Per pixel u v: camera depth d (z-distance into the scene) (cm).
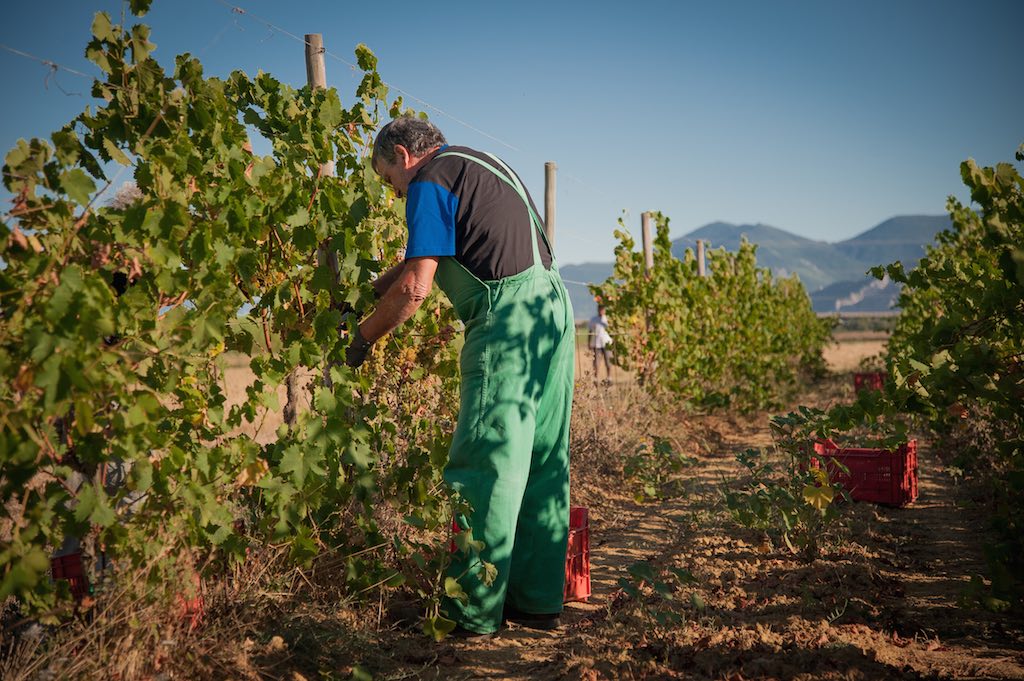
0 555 229
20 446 223
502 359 336
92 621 262
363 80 441
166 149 280
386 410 386
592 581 432
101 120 281
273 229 323
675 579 406
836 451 595
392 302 335
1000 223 334
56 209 243
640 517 585
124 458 254
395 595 372
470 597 339
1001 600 320
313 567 349
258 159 319
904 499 570
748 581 393
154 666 264
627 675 287
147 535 271
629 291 966
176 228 271
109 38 277
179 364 276
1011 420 360
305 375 401
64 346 224
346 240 344
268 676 283
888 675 276
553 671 303
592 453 680
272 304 321
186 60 294
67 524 251
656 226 998
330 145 385
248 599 309
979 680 271
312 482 325
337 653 306
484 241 332
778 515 468
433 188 331
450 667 312
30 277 232
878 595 368
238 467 303
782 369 1574
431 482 374
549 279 350
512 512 340
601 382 782
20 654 245
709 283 1237
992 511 520
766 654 298
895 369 374
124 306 247
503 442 336
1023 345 355
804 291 2125
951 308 393
